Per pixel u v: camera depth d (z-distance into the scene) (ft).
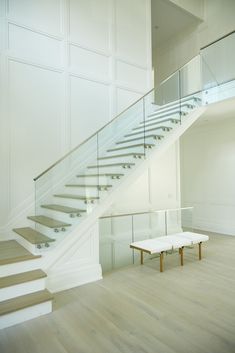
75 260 12.78
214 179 25.85
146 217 19.84
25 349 7.95
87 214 13.44
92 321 9.38
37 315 9.78
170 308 10.18
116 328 8.90
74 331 8.80
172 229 21.31
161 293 11.56
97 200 13.97
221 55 18.20
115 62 20.39
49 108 16.61
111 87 19.92
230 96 17.17
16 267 10.94
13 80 15.28
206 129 26.48
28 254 11.60
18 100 15.40
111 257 17.71
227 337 8.24
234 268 14.78
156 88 19.88
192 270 14.49
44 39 16.69
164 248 14.35
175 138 17.71
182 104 18.97
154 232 20.21
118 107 20.36
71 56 17.95
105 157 16.33
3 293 9.82
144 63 22.31
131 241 18.83
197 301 10.73
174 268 14.87
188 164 28.60
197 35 28.35
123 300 10.94
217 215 25.55
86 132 18.38
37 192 13.80
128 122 18.39
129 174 15.49
